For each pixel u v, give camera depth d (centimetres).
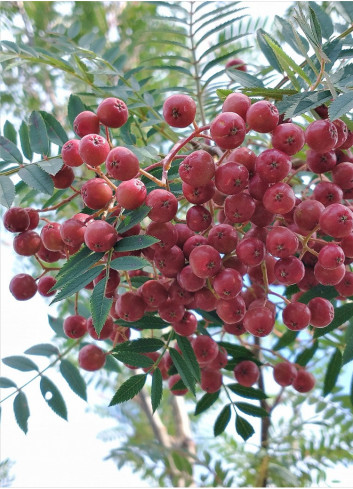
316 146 24
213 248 24
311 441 37
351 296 29
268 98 25
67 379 31
